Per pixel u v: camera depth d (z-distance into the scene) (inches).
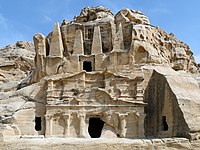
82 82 1584.6
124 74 1635.1
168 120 1462.8
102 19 1934.1
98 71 1662.2
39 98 1609.3
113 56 1727.4
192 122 1333.7
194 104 1417.3
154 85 1614.2
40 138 1448.1
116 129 1507.1
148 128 1572.3
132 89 1561.3
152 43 1800.0
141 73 1630.2
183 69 1963.6
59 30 1833.2
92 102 1549.0
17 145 1256.2
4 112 1530.5
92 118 1649.9
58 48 1790.1
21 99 1630.2
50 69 1763.0
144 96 1611.7
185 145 1269.7
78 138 1450.5
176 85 1503.4
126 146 1254.3
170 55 1936.5
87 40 1877.5
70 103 1545.3
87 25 1894.7
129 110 1518.2
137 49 1718.8
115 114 1515.7
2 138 1317.7
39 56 1822.1
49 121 1518.2
